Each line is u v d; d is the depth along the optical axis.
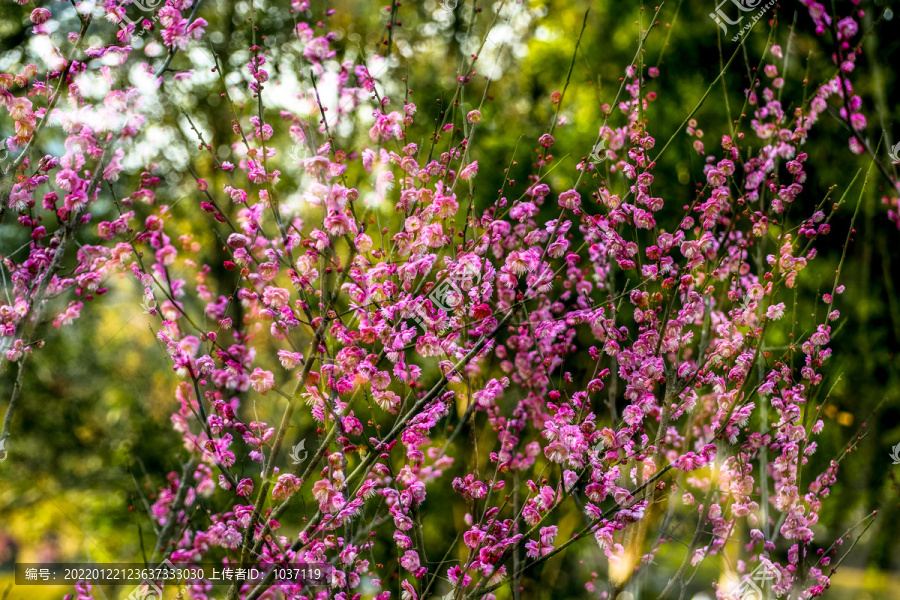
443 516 5.18
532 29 6.08
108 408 6.65
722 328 2.93
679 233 2.78
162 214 2.57
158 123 6.07
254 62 2.52
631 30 5.61
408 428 2.42
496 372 4.19
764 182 3.22
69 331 6.29
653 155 5.00
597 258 3.24
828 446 4.96
